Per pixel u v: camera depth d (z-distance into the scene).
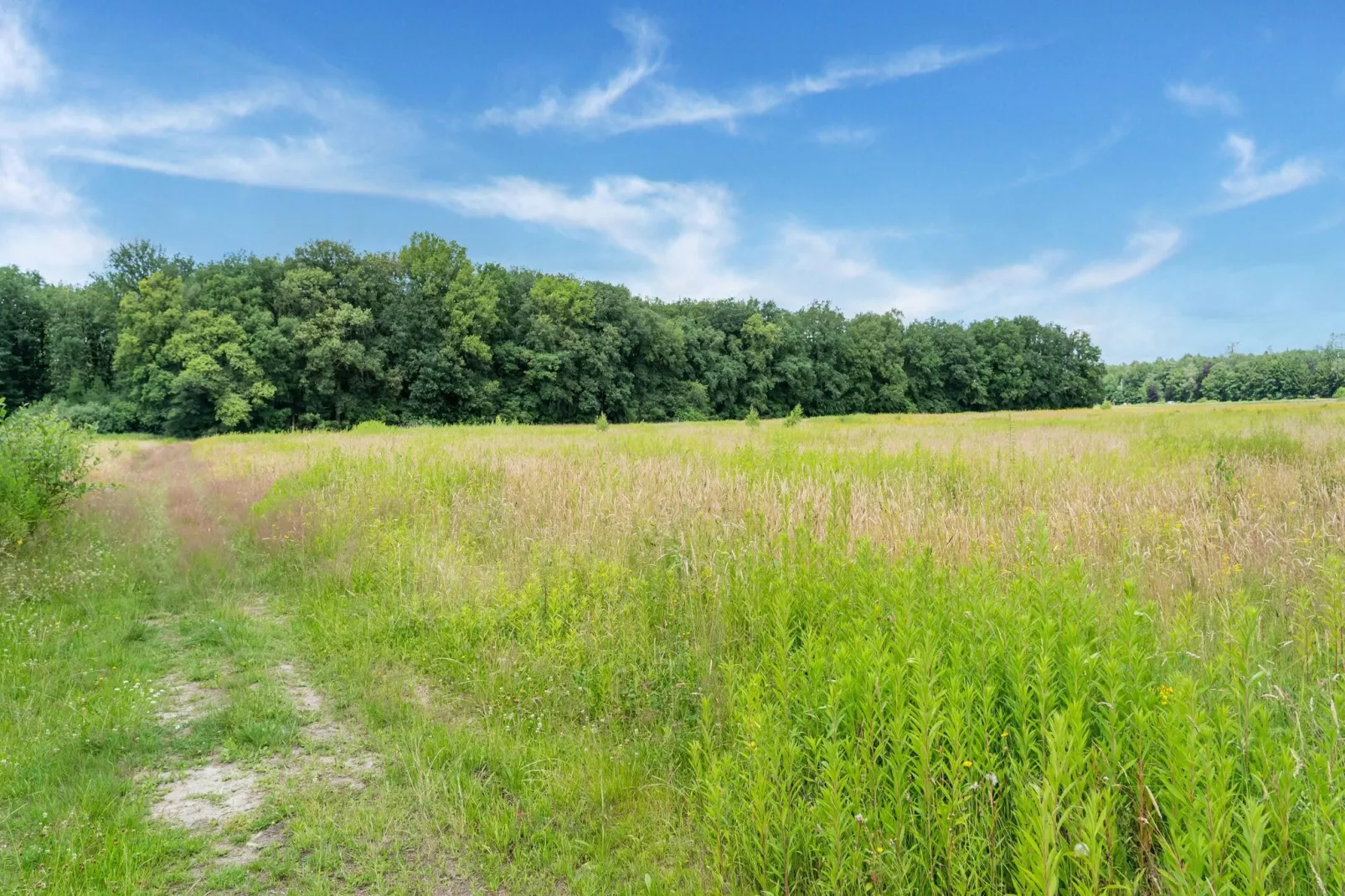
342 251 57.25
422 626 6.25
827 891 2.60
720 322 80.94
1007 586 4.63
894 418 48.47
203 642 6.21
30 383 60.03
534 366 60.22
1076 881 2.25
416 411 56.66
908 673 3.10
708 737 3.62
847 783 2.75
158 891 3.03
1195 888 1.98
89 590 7.36
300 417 52.72
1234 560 5.93
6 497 8.36
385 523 9.39
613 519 7.88
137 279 59.47
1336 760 2.42
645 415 67.88
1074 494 8.59
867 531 6.54
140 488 14.30
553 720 4.55
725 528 6.98
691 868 3.07
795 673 3.65
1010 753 2.82
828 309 92.62
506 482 11.04
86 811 3.54
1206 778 2.12
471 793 3.71
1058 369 104.88
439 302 59.91
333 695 5.13
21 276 61.38
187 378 45.75
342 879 3.13
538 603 6.05
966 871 2.52
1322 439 14.84
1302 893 2.15
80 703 4.75
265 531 9.79
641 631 5.48
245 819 3.57
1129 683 2.87
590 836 3.42
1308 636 4.08
